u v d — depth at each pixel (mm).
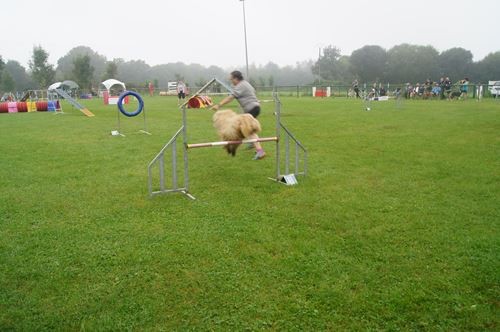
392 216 4473
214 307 2842
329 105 22828
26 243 3855
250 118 5930
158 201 5102
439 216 4465
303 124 12867
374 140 9539
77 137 10602
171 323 2670
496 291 2998
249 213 4637
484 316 2709
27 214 4641
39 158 7770
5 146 9219
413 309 2797
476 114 15688
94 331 2588
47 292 3025
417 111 17578
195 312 2785
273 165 7098
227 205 4926
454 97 29469
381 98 28812
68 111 21125
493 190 5418
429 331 2588
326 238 3924
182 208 4824
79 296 2969
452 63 63438
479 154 7766
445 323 2654
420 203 4918
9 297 2965
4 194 5383
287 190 5523
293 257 3539
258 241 3871
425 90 30781
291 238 3941
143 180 6102
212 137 10547
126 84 56406
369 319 2707
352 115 15906
